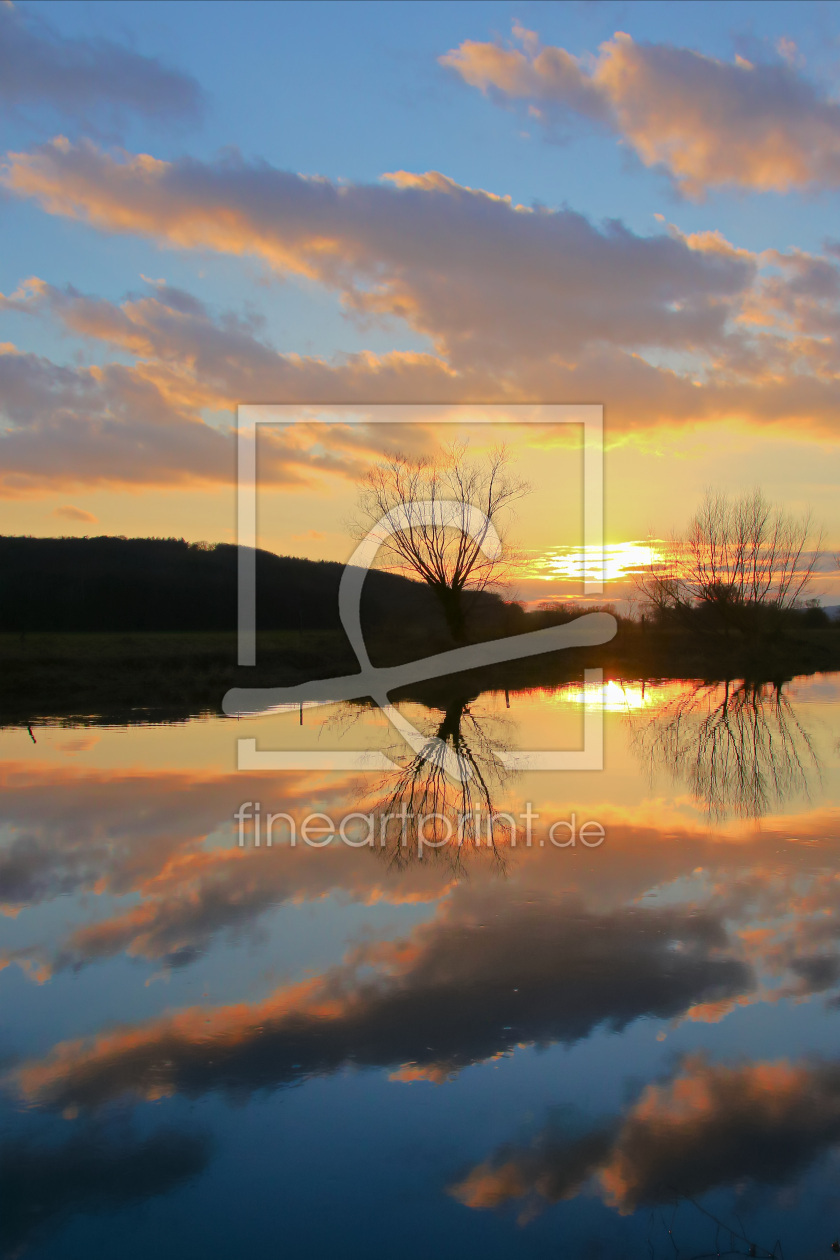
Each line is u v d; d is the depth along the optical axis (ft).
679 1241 13.25
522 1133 15.97
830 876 30.45
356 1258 13.12
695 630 142.61
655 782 48.26
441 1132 16.05
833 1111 16.48
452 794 45.14
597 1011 20.51
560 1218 13.85
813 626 166.81
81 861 32.94
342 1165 15.20
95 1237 13.51
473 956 23.80
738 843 35.01
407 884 30.09
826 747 60.34
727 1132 15.88
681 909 27.30
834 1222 13.65
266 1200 14.34
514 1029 19.71
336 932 25.73
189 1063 18.48
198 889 29.71
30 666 97.66
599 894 28.78
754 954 23.80
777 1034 19.39
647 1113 16.52
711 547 138.41
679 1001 21.04
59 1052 19.01
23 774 50.24
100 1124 16.39
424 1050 18.89
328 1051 18.88
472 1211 13.98
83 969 23.25
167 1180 14.83
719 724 73.26
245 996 21.58
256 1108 16.84
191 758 56.13
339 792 45.65
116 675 99.50
